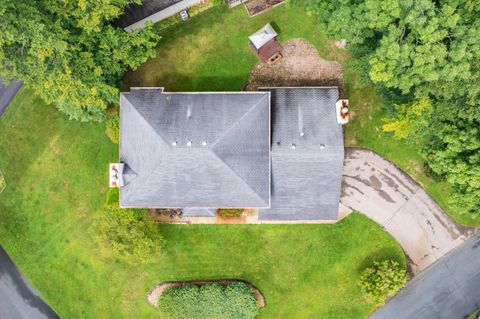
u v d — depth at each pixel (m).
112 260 38.75
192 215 36.81
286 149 33.00
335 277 37.84
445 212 37.16
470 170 29.61
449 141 30.16
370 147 37.09
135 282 38.81
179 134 31.78
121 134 33.28
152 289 38.75
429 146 33.25
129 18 34.88
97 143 38.03
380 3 26.20
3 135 38.50
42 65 29.50
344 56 36.34
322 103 34.22
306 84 36.81
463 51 25.39
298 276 38.06
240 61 37.03
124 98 33.25
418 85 28.81
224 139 31.86
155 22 36.84
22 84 38.09
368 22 27.70
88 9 30.44
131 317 39.00
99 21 30.39
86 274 39.03
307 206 34.91
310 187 34.19
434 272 37.50
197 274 38.53
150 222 35.84
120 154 33.38
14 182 38.75
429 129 31.12
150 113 32.72
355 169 37.34
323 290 38.00
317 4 30.36
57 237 38.91
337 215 35.34
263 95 33.19
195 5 36.59
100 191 38.28
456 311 37.44
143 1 33.88
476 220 36.94
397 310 37.81
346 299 37.91
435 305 37.56
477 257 37.25
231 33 36.94
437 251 37.41
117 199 35.81
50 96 32.12
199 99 33.28
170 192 33.06
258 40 35.06
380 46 28.23
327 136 33.38
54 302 39.38
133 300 38.91
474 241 37.22
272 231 37.97
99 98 32.72
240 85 37.22
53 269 39.22
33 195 38.75
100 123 37.91
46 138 38.31
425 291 37.59
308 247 37.88
